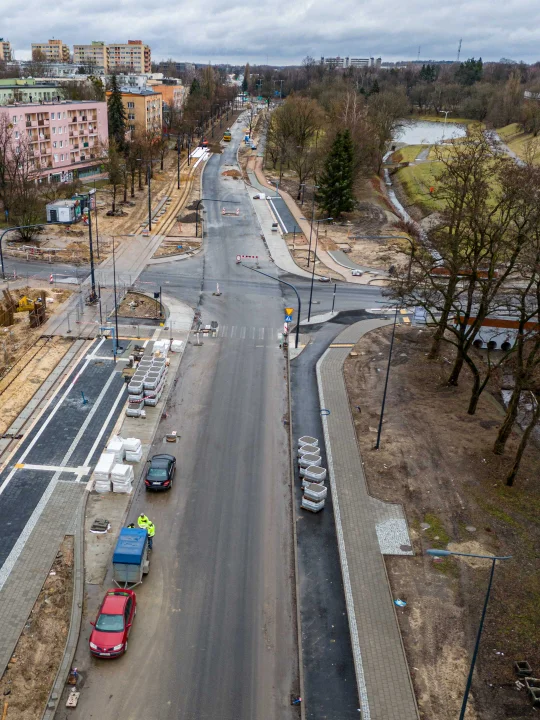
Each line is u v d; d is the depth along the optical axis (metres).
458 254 44.94
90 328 54.47
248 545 30.80
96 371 47.12
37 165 94.31
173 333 54.75
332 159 95.38
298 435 40.53
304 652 25.05
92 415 41.25
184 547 30.33
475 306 54.72
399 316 61.81
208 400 44.09
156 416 41.53
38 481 34.38
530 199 37.62
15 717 21.50
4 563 28.45
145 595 27.39
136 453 36.22
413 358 52.62
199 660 24.45
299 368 50.16
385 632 25.98
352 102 134.38
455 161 51.88
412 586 28.59
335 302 65.00
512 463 38.31
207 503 33.56
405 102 177.25
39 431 39.06
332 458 38.09
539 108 147.62
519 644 25.77
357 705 22.95
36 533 30.52
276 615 26.84
